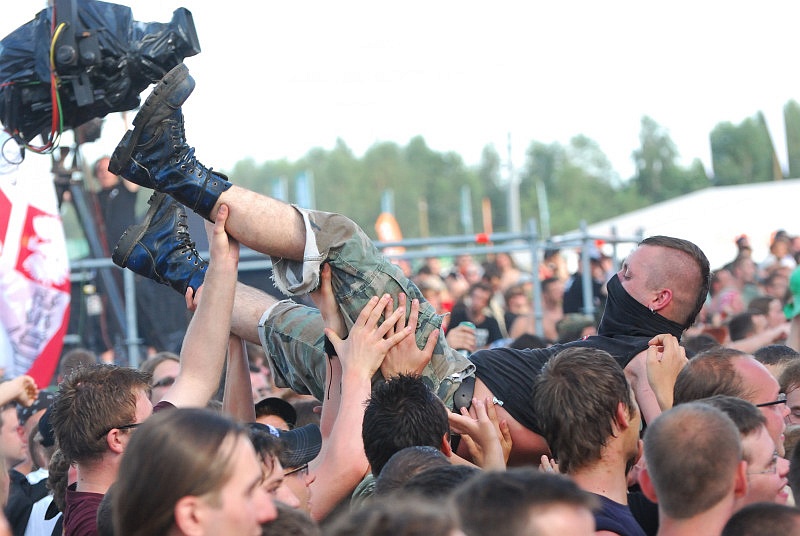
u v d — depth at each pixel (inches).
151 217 158.4
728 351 146.4
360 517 76.3
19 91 162.4
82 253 430.0
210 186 147.5
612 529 118.9
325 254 152.1
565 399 126.0
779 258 548.7
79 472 141.4
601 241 422.3
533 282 370.0
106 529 116.0
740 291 463.5
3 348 251.9
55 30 155.4
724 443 109.0
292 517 104.7
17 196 254.7
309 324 170.1
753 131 2372.0
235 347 176.7
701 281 165.2
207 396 147.6
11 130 165.0
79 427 138.8
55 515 170.6
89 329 361.4
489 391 158.9
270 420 175.0
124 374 142.0
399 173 2876.5
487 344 393.1
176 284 158.6
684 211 710.5
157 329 343.3
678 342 164.2
